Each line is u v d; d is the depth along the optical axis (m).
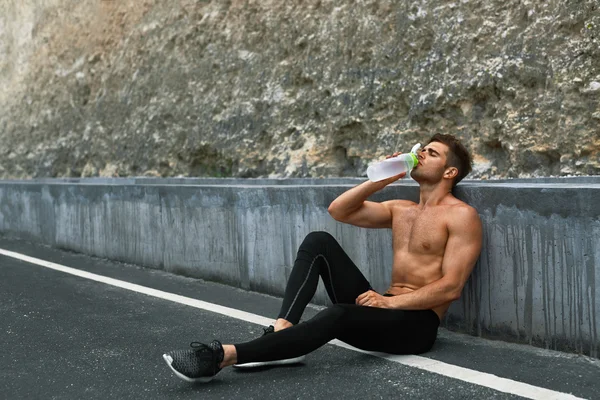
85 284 6.56
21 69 16.91
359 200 4.23
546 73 6.27
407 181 5.53
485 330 4.16
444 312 3.98
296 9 9.45
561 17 6.21
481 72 6.81
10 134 16.31
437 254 3.97
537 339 3.88
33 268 7.60
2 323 5.05
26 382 3.69
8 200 10.59
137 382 3.61
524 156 6.31
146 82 12.02
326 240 4.08
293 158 8.65
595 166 5.79
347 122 8.12
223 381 3.53
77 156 13.34
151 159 11.20
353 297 4.12
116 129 12.45
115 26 13.66
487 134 6.71
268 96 9.38
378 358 3.82
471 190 4.18
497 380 3.36
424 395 3.21
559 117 6.09
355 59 8.26
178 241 6.87
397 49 7.76
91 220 8.38
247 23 10.29
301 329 3.53
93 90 13.81
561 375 3.40
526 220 3.89
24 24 17.09
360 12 8.34
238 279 6.10
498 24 6.81
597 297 3.59
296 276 3.96
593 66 5.91
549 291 3.80
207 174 10.20
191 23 11.40
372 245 4.87
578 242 3.65
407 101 7.55
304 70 8.97
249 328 4.71
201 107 10.50
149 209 7.30
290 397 3.27
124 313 5.29
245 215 5.97
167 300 5.72
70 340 4.53
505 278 4.03
